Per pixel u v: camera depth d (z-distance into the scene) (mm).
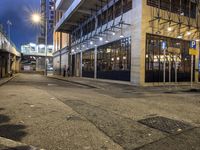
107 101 9961
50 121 5957
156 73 20891
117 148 4184
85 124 5766
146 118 6641
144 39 19859
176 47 22859
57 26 42000
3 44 26578
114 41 24688
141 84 19672
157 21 20938
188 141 4668
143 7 19828
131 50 21016
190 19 24312
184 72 23688
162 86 19844
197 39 24812
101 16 28797
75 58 40531
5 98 9984
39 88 15789
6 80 24391
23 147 4012
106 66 26734
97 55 29672
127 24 21406
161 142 4570
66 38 46844
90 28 32844
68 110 7469
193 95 13297
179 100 10977
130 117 6719
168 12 22078
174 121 6363
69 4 41688
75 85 21422
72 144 4328
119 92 14766
